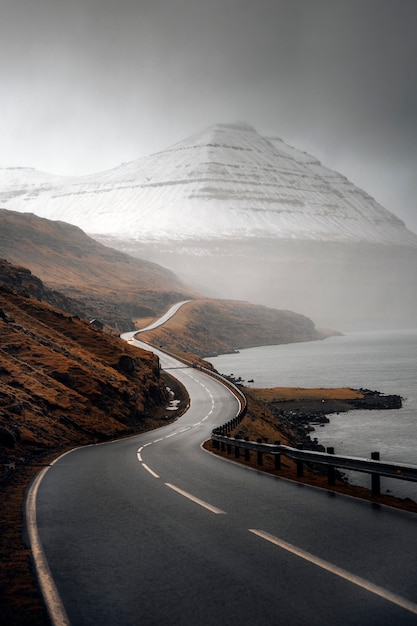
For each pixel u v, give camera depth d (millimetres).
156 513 12055
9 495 15164
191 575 7797
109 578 7777
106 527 10867
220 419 53719
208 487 15656
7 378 40000
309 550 8859
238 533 10047
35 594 7207
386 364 170500
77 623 6301
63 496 14688
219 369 161125
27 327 61531
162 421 56188
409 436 62281
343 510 12039
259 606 6645
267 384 119750
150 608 6680
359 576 7586
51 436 33594
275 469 20250
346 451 54531
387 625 6059
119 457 25703
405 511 11891
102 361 63000
